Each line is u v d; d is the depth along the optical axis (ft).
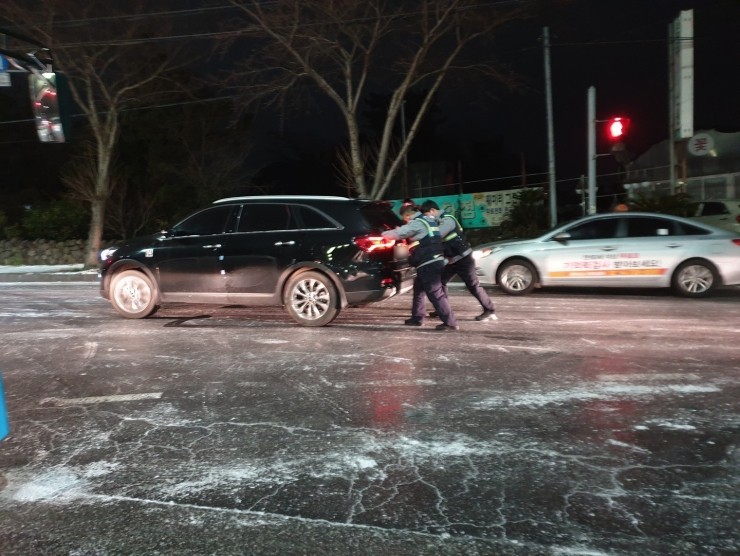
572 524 11.66
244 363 22.82
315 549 11.02
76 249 76.89
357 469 14.05
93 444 15.69
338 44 56.08
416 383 20.02
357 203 29.12
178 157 98.07
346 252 28.12
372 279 28.02
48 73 32.96
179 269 30.40
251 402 18.54
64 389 20.15
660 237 37.58
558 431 15.96
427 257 27.25
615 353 23.56
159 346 25.77
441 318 27.91
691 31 53.93
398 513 12.16
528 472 13.75
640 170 82.17
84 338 27.63
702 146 76.23
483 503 12.47
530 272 39.32
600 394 18.72
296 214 29.19
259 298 29.53
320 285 28.68
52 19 57.98
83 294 44.83
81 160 84.99
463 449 14.97
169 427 16.71
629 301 36.73
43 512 12.45
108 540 11.42
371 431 16.15
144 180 92.32
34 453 15.21
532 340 25.91
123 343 26.48
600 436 15.60
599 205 88.94
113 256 31.86
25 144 114.83
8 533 11.72
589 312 32.81
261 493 13.05
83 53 61.87
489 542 11.14
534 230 71.20
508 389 19.29
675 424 16.30
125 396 19.33
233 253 29.43
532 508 12.25
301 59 54.90
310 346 25.25
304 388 19.74
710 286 36.91
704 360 22.43
